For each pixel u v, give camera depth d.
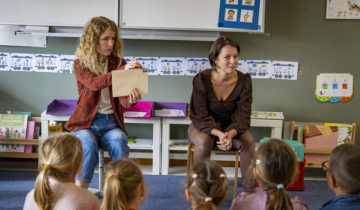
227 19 2.99
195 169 1.46
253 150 2.46
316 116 3.27
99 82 2.17
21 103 3.28
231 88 2.58
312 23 3.13
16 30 3.10
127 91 2.18
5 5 2.99
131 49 3.20
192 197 1.45
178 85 3.25
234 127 2.50
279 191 1.41
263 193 1.51
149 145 3.08
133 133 3.35
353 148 1.41
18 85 3.25
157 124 3.02
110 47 2.26
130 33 3.06
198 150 2.47
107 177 1.38
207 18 3.00
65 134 1.56
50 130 3.07
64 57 3.21
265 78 3.22
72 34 2.99
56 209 1.44
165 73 3.23
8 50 3.19
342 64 3.19
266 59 3.20
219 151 2.54
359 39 3.15
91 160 2.18
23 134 3.07
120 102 2.30
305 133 3.04
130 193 1.39
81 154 1.56
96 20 2.25
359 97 3.23
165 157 3.09
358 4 3.09
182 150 3.38
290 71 3.21
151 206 2.48
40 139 3.02
